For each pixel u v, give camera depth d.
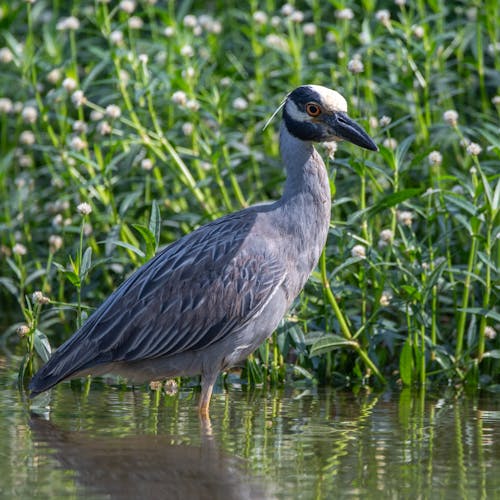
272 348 12.82
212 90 15.23
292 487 8.93
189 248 11.40
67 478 9.12
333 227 12.65
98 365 11.15
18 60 15.98
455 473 9.28
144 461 9.60
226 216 11.67
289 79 16.91
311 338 12.38
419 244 12.91
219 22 19.11
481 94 16.28
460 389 12.48
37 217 16.38
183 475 9.22
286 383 12.70
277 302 11.41
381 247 13.26
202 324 11.16
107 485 8.96
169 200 15.15
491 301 12.95
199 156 14.65
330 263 13.48
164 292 11.17
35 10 18.20
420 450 9.98
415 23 16.33
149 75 15.48
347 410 11.47
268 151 16.45
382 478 9.16
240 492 8.80
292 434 10.51
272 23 17.39
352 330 13.05
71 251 14.67
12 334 14.88
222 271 11.18
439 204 13.40
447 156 15.58
